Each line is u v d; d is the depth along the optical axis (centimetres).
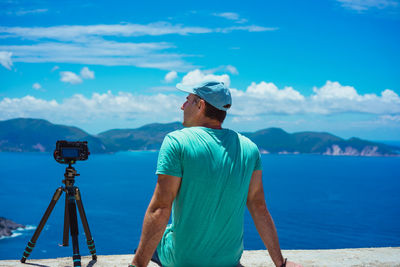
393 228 19212
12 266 271
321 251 353
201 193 213
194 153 212
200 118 235
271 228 242
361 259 324
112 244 14612
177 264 233
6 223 16588
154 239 210
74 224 258
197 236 219
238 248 235
